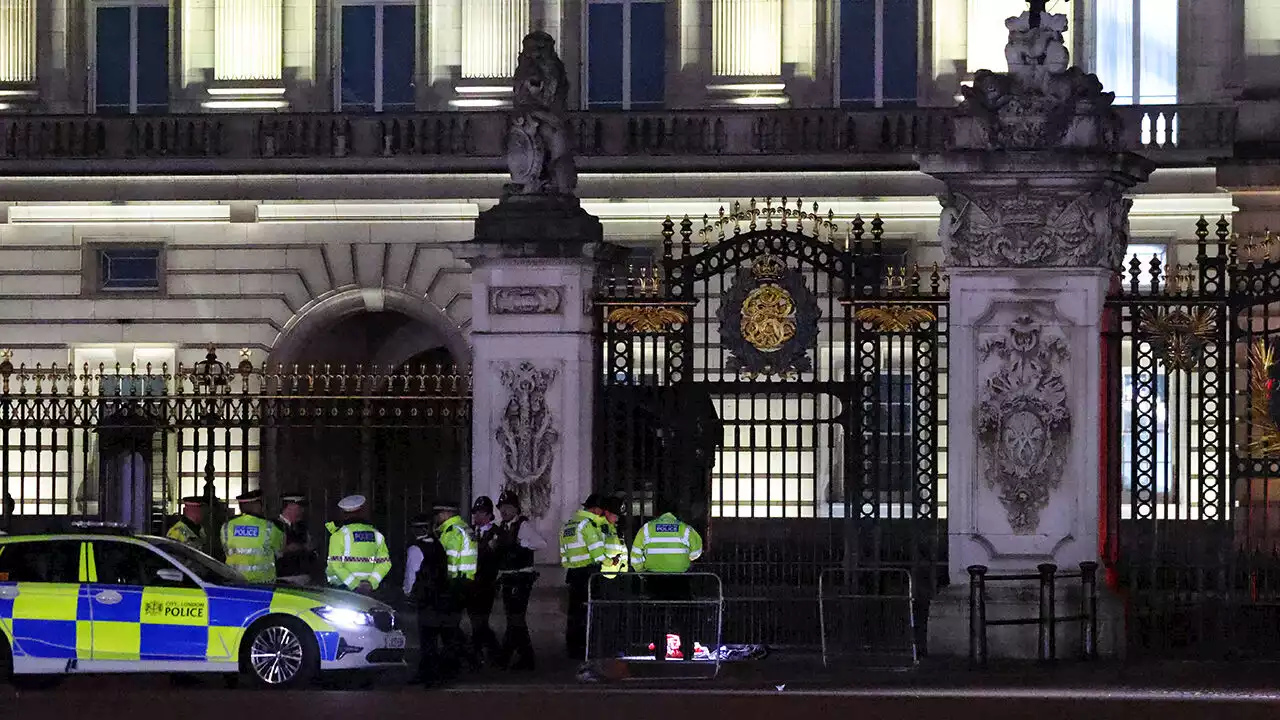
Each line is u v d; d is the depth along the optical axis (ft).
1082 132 123.95
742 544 151.74
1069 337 124.47
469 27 219.61
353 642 112.16
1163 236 206.28
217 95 220.23
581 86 219.00
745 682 113.50
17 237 218.79
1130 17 212.64
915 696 106.52
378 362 231.71
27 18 222.69
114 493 164.76
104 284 219.61
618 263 134.62
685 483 130.11
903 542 128.98
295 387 145.69
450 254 215.31
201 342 217.56
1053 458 124.57
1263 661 120.57
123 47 222.89
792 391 128.88
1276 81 207.92
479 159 213.25
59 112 220.64
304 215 216.54
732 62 216.33
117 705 104.47
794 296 128.36
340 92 221.46
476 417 130.21
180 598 112.47
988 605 123.54
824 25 215.92
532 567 125.29
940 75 214.28
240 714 101.14
